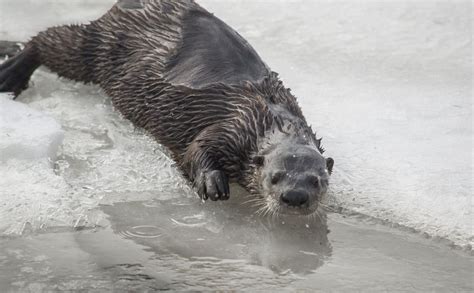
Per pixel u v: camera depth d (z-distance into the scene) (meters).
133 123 25.08
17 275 18.34
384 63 28.81
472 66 28.69
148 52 24.73
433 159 23.19
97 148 23.72
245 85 23.14
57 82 27.09
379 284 18.73
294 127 21.75
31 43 26.41
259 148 21.53
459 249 20.16
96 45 25.92
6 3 31.64
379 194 21.81
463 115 25.66
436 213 21.08
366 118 25.34
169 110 23.73
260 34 30.20
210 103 23.06
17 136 22.38
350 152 23.48
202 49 23.97
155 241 20.09
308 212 20.45
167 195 22.08
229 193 21.70
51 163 22.50
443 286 18.73
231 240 20.44
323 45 29.73
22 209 20.45
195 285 18.31
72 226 20.36
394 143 23.98
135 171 22.83
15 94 25.77
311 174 20.45
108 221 20.75
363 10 31.78
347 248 20.31
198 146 22.12
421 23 31.02
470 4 32.16
